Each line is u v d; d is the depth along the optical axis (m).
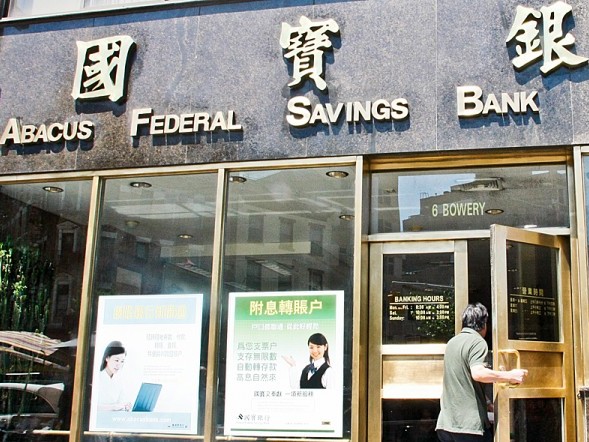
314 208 6.46
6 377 6.86
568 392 5.96
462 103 6.24
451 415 5.53
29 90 7.25
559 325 6.06
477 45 6.33
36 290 6.96
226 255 6.57
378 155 6.39
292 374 6.23
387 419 6.20
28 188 7.19
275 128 6.61
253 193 6.64
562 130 6.06
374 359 6.31
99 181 6.96
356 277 6.20
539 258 6.12
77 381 6.60
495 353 5.74
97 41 7.16
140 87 6.98
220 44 6.88
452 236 6.36
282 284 6.40
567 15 6.21
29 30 7.38
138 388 6.51
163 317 6.59
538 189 6.30
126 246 6.82
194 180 6.78
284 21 6.77
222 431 6.26
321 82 6.54
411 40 6.46
